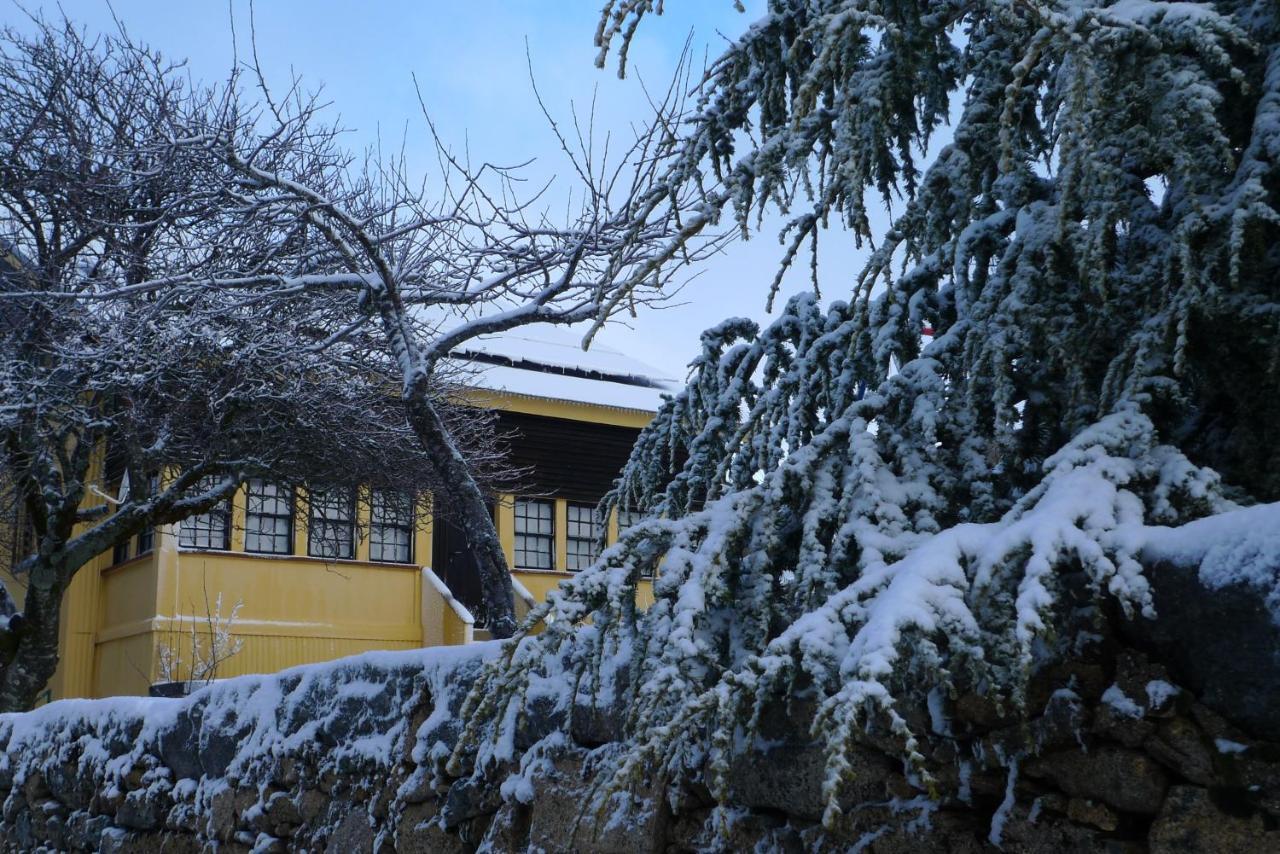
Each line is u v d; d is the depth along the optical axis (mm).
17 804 7465
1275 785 1928
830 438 2801
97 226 9633
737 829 2936
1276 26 2695
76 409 10219
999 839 2346
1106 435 2361
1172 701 2059
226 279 8117
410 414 6773
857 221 2684
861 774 2639
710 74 3383
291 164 9945
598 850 3197
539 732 3584
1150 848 2078
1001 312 2697
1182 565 2010
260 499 15062
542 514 16609
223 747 5406
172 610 14023
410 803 4074
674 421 4281
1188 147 2555
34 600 11203
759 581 2688
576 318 7188
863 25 2502
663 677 2408
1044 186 3031
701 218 2830
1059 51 2479
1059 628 2250
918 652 2049
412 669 4312
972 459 2738
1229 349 2627
